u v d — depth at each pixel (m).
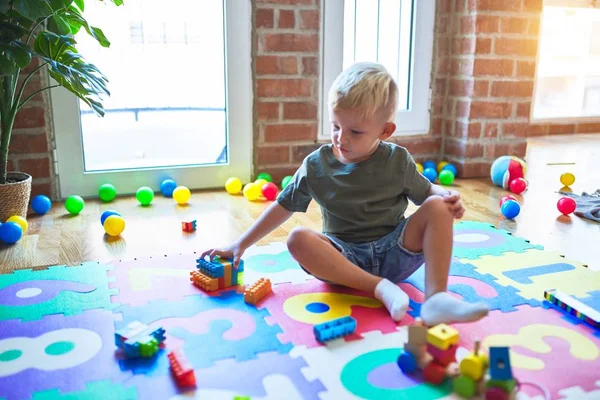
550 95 4.34
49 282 1.45
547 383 1.00
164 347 1.13
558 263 1.59
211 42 2.52
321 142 2.70
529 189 2.55
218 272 1.39
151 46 2.59
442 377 0.99
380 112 1.30
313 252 1.31
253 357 1.09
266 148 2.62
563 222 2.04
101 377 1.02
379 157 1.38
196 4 2.49
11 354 1.10
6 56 1.64
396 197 1.40
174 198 2.33
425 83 2.85
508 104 2.81
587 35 4.30
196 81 2.64
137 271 1.53
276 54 2.52
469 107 2.75
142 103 2.77
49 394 0.98
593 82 4.39
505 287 1.42
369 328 1.21
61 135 2.31
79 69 1.84
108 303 1.32
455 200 1.26
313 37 2.55
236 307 1.31
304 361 1.08
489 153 2.85
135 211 2.19
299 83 2.59
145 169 2.47
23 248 1.75
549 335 1.17
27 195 2.00
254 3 2.44
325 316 1.26
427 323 1.14
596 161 3.21
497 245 1.74
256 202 2.34
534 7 2.73
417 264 1.36
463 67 2.77
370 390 0.98
